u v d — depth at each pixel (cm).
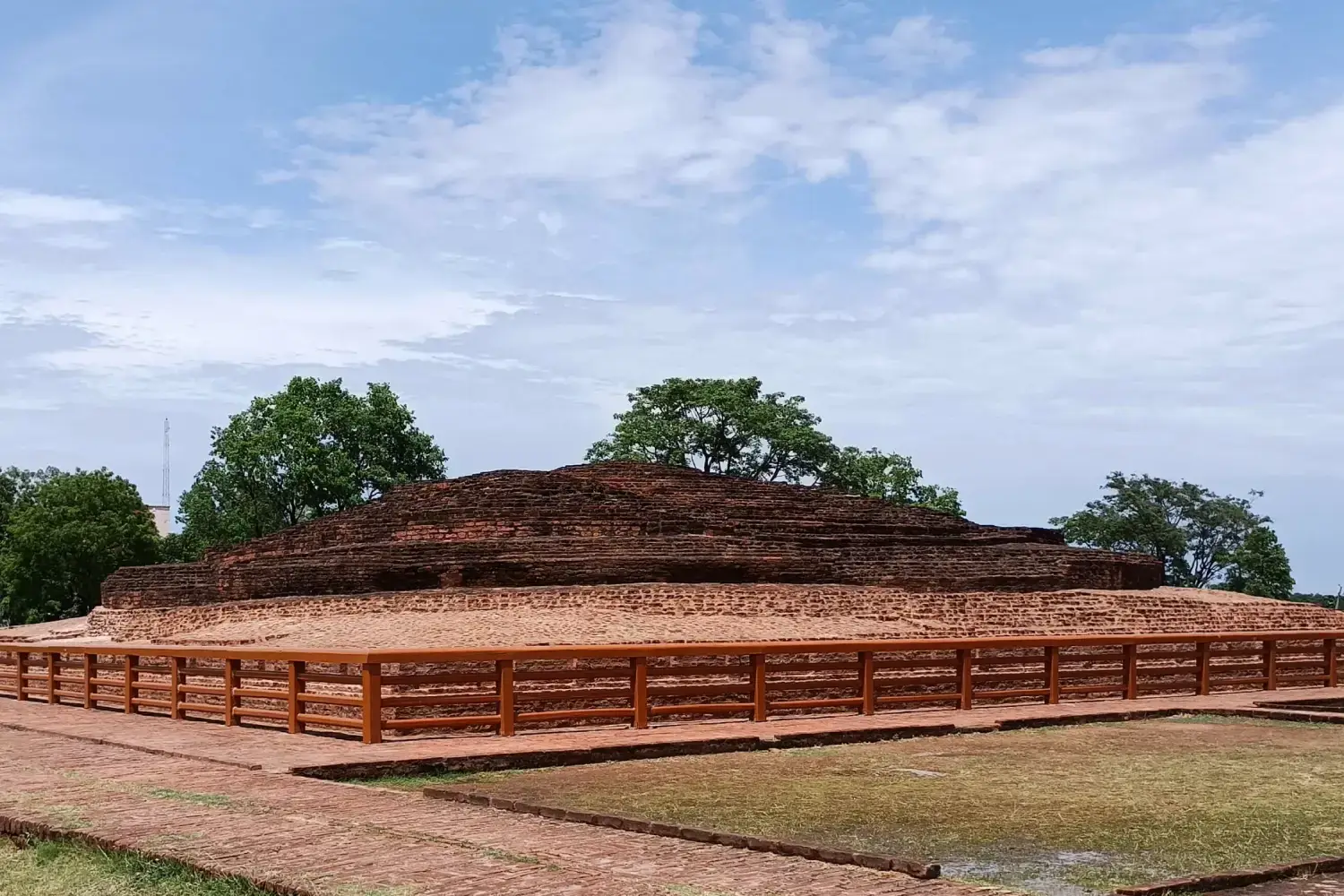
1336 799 1348
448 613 3111
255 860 987
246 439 6931
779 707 1978
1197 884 980
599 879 926
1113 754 1684
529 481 3866
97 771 1455
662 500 3984
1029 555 3781
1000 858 1084
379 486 7106
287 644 2808
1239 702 2269
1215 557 7862
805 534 4088
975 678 2491
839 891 901
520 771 1541
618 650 1833
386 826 1115
